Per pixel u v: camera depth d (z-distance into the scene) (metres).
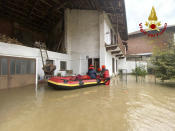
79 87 5.22
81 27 9.74
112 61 11.19
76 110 2.79
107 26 9.61
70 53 10.03
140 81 7.82
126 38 14.36
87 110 2.79
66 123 2.14
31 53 6.77
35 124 2.10
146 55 17.33
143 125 2.08
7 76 5.18
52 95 4.18
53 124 2.10
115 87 5.71
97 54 8.91
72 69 9.93
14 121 2.21
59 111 2.72
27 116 2.43
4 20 10.39
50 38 13.19
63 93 4.48
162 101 3.47
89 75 6.35
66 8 10.20
